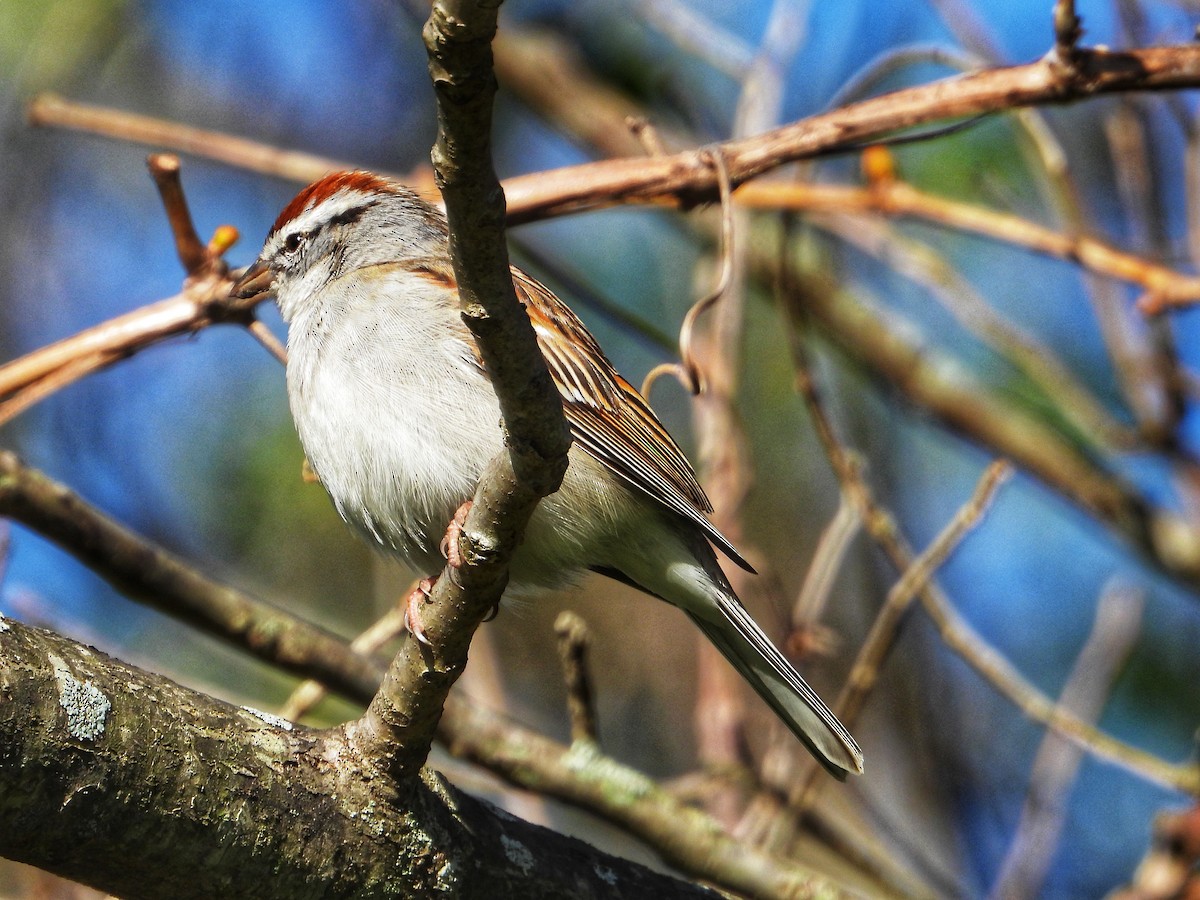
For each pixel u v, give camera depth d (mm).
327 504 11430
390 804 5836
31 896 8094
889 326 12172
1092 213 11438
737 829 8758
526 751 8133
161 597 7660
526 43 12656
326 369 7625
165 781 5219
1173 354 10602
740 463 9391
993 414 11992
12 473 7211
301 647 7941
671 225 12367
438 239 8773
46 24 11297
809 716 7664
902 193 9281
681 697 11664
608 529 7859
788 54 10125
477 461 7359
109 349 7945
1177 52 7602
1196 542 11281
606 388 7988
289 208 8750
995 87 7766
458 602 5629
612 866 6594
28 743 4902
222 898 5488
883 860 10039
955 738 11086
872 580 11391
